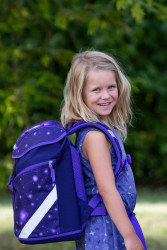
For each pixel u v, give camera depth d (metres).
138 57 12.37
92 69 2.99
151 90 12.18
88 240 2.84
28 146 2.85
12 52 8.88
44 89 10.30
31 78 9.41
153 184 12.73
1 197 10.85
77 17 7.72
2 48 8.91
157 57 12.67
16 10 8.09
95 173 2.79
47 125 2.98
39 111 10.66
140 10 5.95
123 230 2.69
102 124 2.92
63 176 2.79
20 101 8.30
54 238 2.74
